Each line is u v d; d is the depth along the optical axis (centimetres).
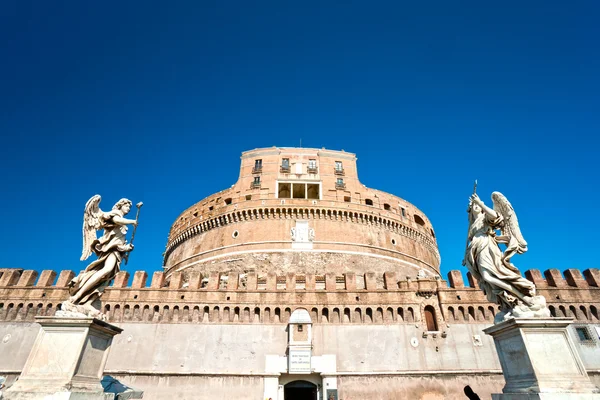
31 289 3291
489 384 2986
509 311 847
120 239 973
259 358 3097
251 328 3225
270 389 2975
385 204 5766
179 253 5797
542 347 748
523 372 752
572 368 726
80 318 801
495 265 877
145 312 3269
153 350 3098
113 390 1220
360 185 5762
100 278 901
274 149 5888
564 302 3234
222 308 3297
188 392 2948
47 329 807
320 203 5275
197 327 3216
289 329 3175
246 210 5228
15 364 2958
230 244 5091
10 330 3112
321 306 3319
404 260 5344
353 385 2984
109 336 899
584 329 3138
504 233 938
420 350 3131
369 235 5250
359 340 3175
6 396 702
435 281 3469
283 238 4997
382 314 3297
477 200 956
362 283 4547
